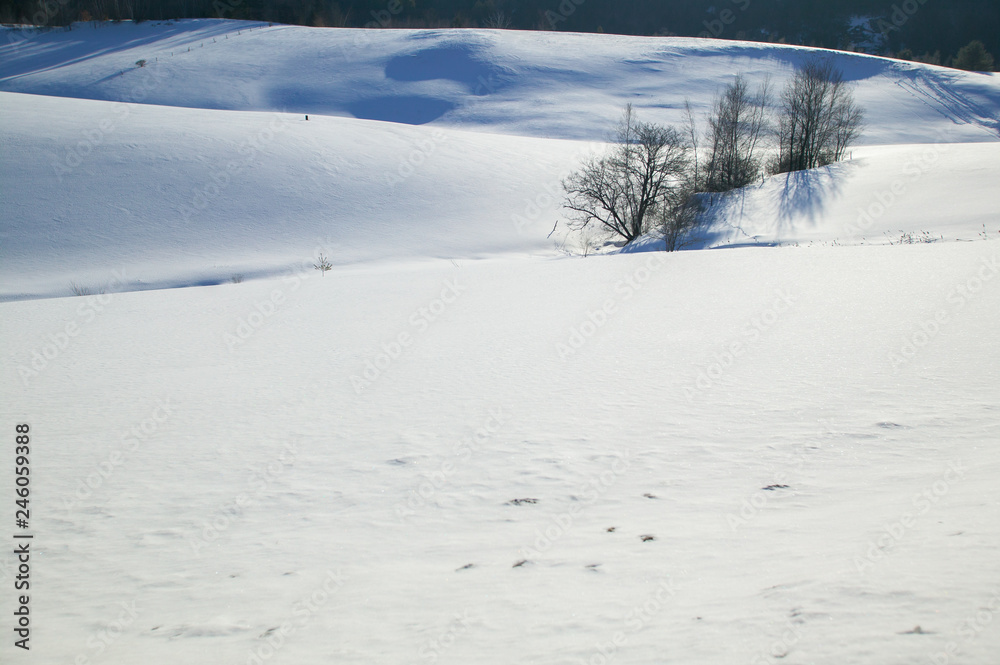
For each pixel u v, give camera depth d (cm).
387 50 9212
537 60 8844
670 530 296
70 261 3428
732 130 4341
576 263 2102
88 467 493
